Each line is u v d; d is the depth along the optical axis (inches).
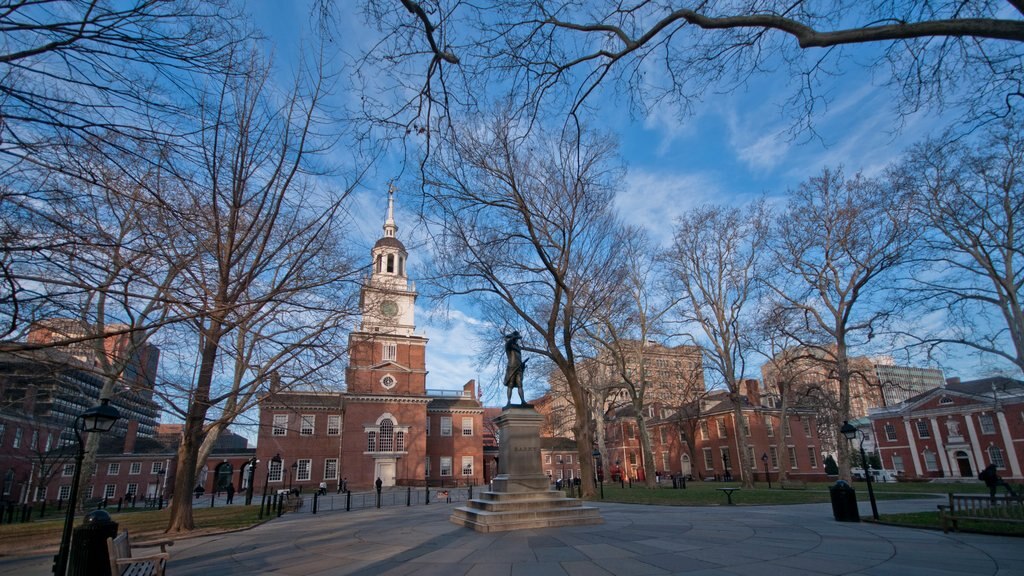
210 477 2255.2
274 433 1990.7
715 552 356.5
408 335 2240.4
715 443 2439.7
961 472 2087.8
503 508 519.2
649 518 590.6
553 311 982.4
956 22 243.6
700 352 1477.6
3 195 237.1
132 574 298.5
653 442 2832.2
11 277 231.9
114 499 2047.2
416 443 2091.5
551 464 2783.0
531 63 323.0
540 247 908.0
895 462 2298.2
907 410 2278.5
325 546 438.6
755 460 2253.9
